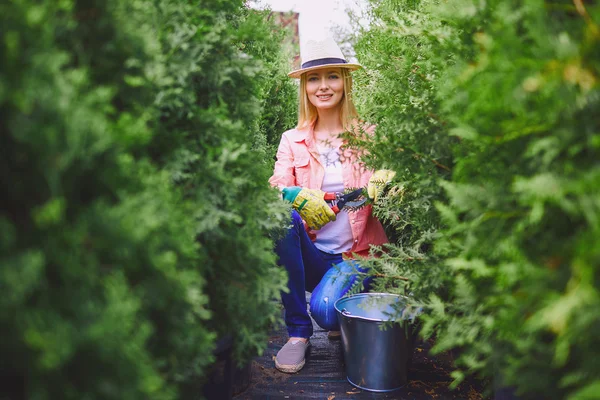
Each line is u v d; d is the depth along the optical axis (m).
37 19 0.72
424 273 1.38
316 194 2.20
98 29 0.97
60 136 0.73
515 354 1.03
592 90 0.78
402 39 1.77
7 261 0.67
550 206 0.90
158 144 1.18
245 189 1.34
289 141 2.60
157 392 0.79
